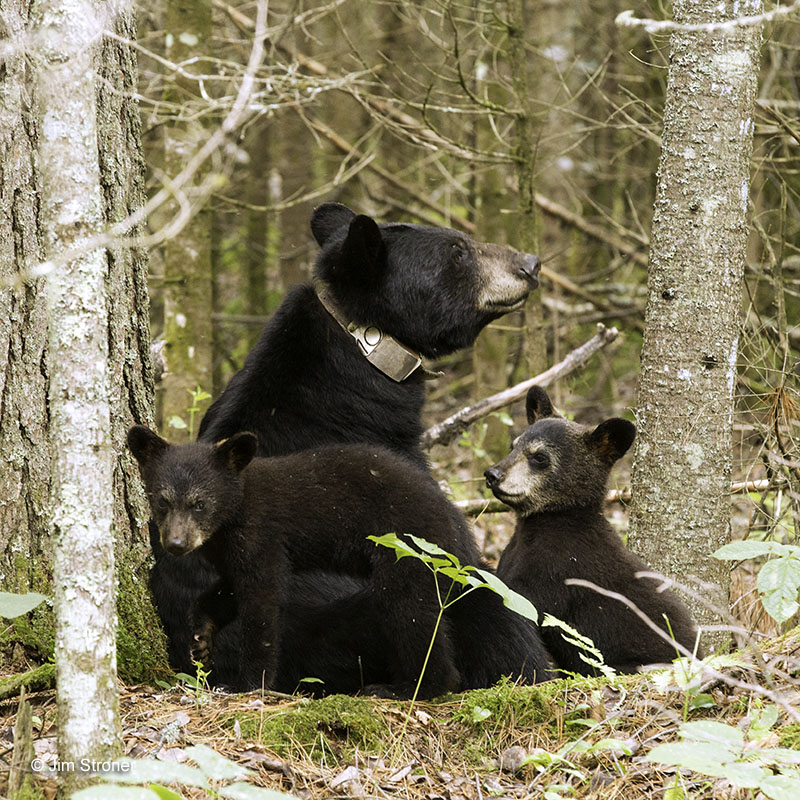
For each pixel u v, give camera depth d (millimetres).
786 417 11625
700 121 10375
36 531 8859
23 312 8758
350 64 27891
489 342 20969
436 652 8633
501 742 7855
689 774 7117
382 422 10258
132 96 9695
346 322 10242
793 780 5980
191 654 8688
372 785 7172
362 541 8727
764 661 8328
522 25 17984
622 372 27641
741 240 10570
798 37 22641
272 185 33062
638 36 25016
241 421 9906
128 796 5277
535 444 10523
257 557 8445
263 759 7254
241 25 20922
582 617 10133
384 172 25250
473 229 24875
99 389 6105
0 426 8711
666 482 10695
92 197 6133
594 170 29203
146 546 9570
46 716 7723
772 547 7445
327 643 9086
